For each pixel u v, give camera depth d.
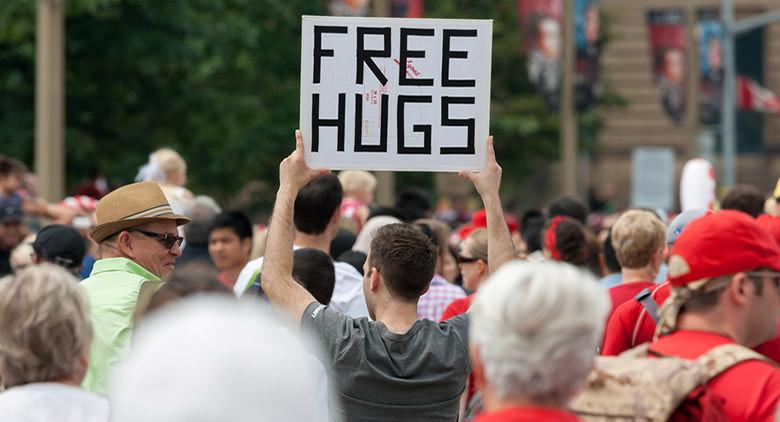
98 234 12.66
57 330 7.89
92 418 7.95
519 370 6.65
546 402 6.73
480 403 12.97
